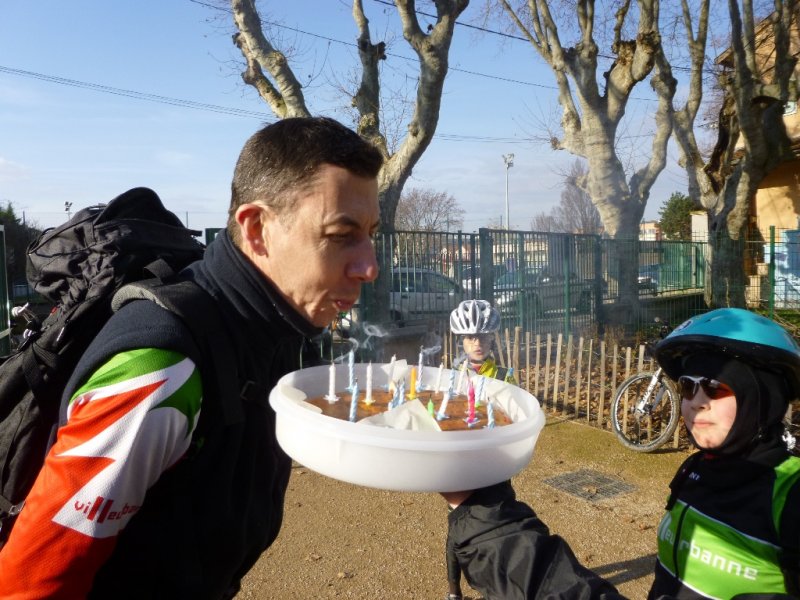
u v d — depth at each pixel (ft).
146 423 3.30
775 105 41.86
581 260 38.96
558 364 22.39
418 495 15.60
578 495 15.61
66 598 3.28
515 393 4.67
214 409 3.71
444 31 28.99
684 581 5.60
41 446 4.23
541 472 17.15
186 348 3.53
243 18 31.55
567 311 37.32
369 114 33.01
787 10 39.88
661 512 14.58
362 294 28.14
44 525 3.19
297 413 3.65
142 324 3.55
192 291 3.81
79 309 4.10
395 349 29.17
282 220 3.76
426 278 31.01
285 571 12.13
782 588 5.06
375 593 11.40
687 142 50.08
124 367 3.37
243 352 3.93
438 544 13.16
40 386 4.12
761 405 5.24
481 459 3.42
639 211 44.62
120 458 3.25
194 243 5.12
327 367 5.08
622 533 13.60
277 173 3.72
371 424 3.56
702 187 48.70
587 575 3.41
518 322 34.63
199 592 3.73
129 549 3.58
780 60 40.04
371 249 3.89
